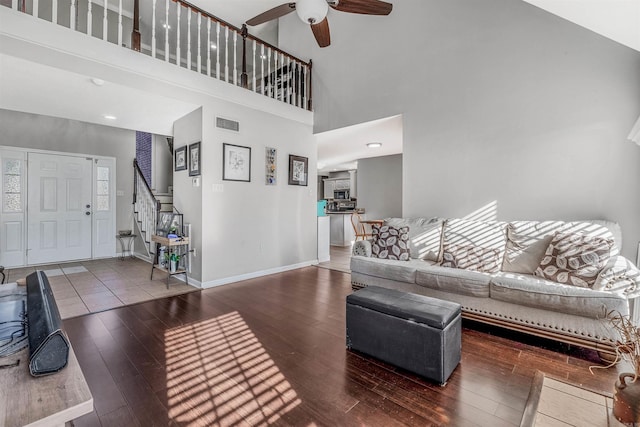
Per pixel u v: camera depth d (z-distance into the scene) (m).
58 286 3.82
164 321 2.72
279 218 4.68
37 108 3.76
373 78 4.38
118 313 2.92
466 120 3.53
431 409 1.58
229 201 4.01
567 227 2.68
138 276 4.36
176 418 1.51
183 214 4.12
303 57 5.33
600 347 2.02
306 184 5.10
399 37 4.10
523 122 3.14
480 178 3.43
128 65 3.09
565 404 1.51
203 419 1.50
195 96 3.64
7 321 1.21
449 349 1.84
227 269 4.00
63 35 2.70
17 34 2.48
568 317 2.14
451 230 3.32
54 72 2.74
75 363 1.01
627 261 2.19
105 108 3.77
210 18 3.80
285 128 4.75
